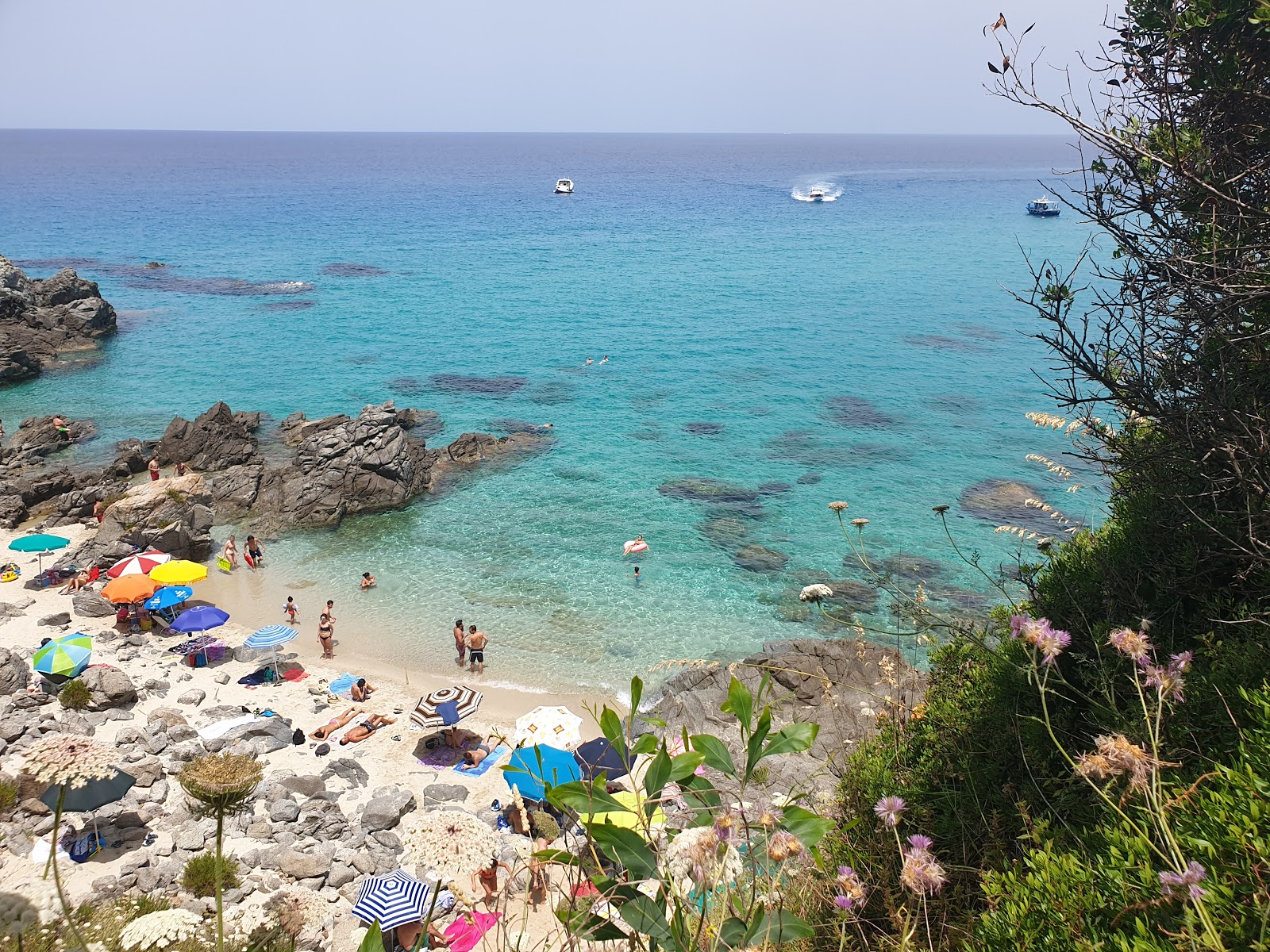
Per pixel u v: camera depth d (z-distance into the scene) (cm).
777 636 2728
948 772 679
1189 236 648
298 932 677
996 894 460
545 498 3838
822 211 16062
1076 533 921
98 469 3997
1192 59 646
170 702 2292
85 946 405
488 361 6084
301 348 6331
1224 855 367
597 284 8925
